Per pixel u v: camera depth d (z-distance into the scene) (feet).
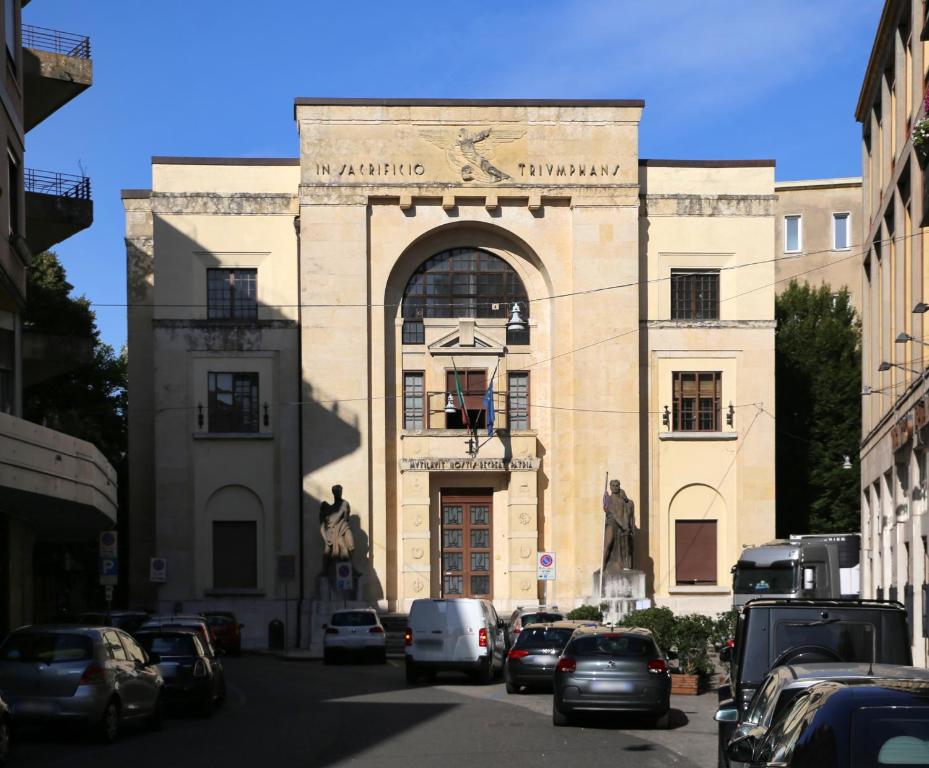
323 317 174.09
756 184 180.45
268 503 175.73
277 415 176.76
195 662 83.82
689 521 177.88
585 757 64.80
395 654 157.89
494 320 179.01
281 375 177.27
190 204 177.58
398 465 176.45
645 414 177.99
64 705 67.41
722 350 178.91
